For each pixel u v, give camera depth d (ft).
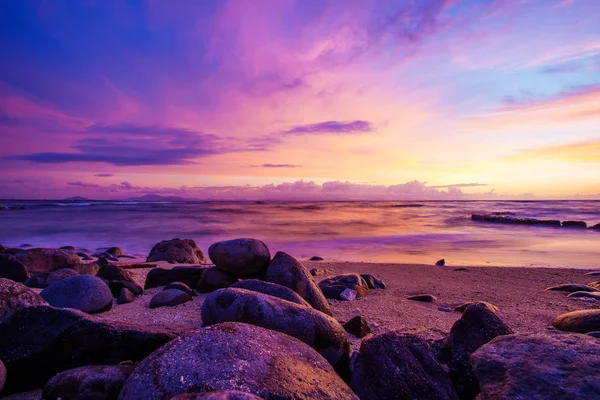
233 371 8.30
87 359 11.53
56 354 11.37
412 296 25.57
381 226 91.81
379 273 36.35
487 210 173.68
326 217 123.75
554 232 78.33
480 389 9.66
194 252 42.01
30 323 11.76
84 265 32.71
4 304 14.14
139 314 18.63
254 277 23.94
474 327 12.07
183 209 178.50
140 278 29.86
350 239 67.05
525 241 64.44
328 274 34.76
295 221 105.29
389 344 11.31
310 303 19.93
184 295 21.57
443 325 18.15
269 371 8.59
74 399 9.50
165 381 8.20
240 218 115.44
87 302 18.47
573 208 186.80
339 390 9.10
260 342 9.57
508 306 23.02
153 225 89.86
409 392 10.27
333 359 12.67
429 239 67.31
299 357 9.74
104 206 221.46
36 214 131.34
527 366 9.50
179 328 13.48
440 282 31.89
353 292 24.72
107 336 11.82
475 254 51.47
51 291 18.66
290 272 20.76
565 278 34.04
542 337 10.56
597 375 8.71
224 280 24.03
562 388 8.63
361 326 16.14
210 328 9.82
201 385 7.98
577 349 9.73
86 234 72.69
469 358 10.85
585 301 23.94
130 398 8.22
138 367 9.07
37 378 11.12
